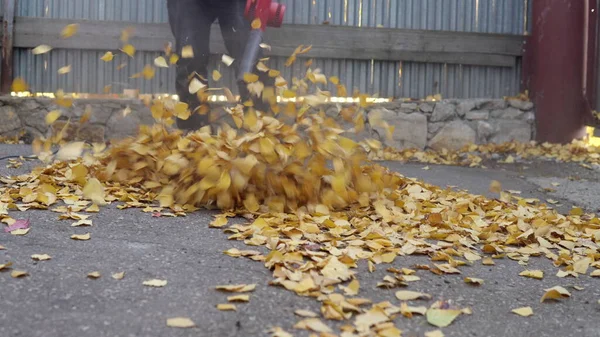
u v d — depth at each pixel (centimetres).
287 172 449
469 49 899
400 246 389
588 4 888
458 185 653
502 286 340
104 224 402
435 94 901
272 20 672
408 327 278
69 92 847
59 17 843
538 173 764
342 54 873
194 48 688
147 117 831
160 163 477
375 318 272
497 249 397
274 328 263
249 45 639
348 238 392
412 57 888
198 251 357
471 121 878
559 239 431
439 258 368
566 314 308
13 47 840
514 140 883
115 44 841
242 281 313
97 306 279
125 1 848
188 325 262
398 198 495
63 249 349
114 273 317
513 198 608
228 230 397
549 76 881
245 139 443
